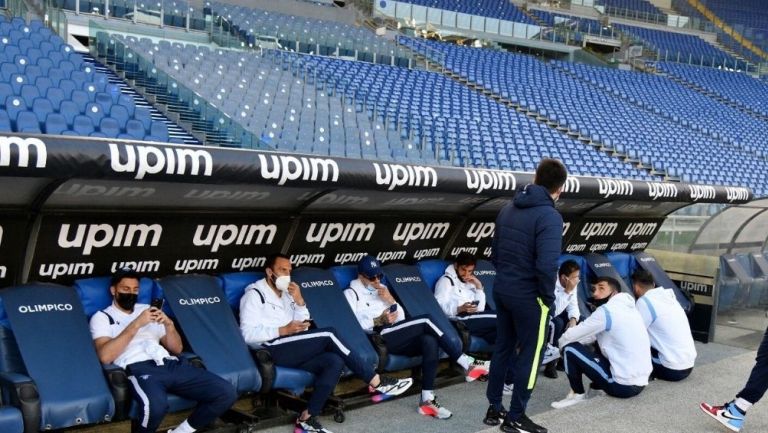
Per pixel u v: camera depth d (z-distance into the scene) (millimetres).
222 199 4980
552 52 29125
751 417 5008
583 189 6785
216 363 4531
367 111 16234
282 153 4508
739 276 8797
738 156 22344
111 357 4188
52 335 4105
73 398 3887
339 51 20203
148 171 3869
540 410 5461
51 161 3533
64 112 10133
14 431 3650
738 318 9070
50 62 11781
